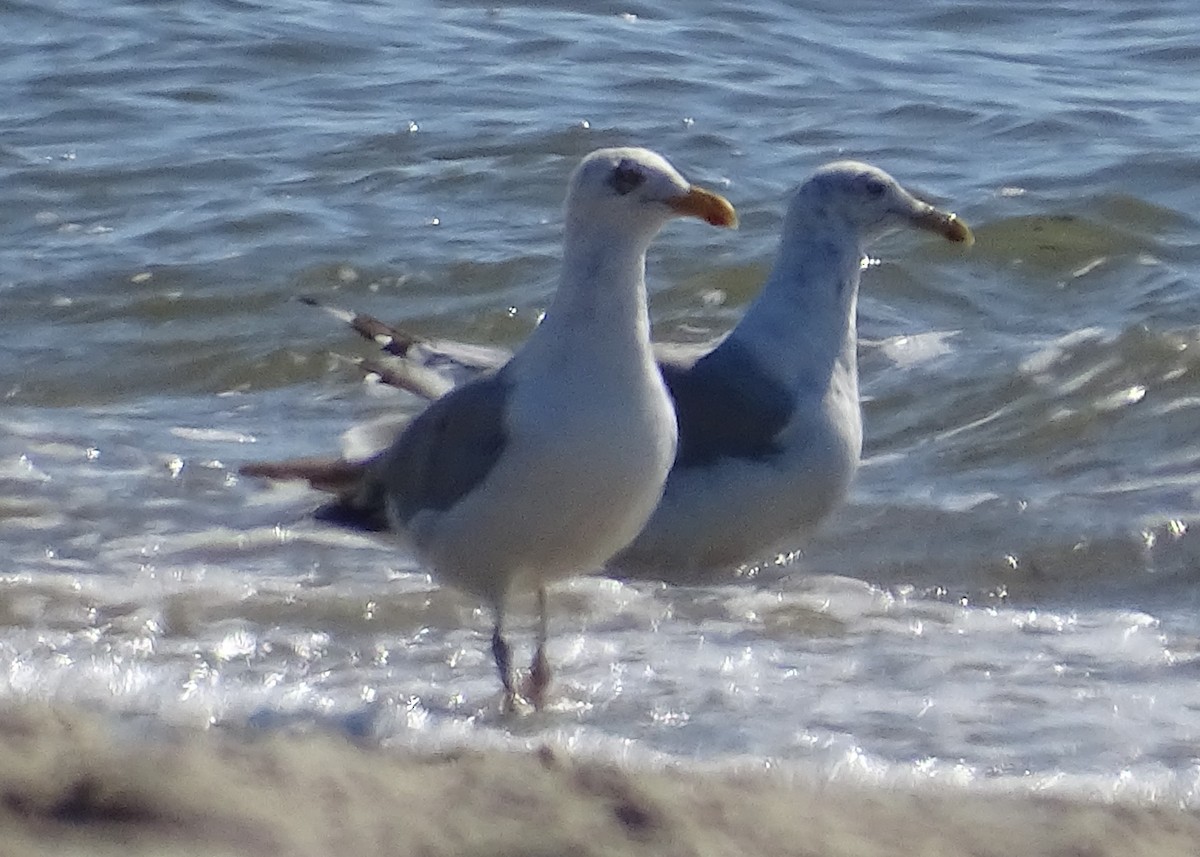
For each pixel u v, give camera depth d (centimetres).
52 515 1367
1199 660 1135
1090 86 2431
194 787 851
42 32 2569
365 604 1210
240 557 1301
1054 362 1630
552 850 822
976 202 2027
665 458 1040
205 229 1978
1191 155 2141
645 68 2470
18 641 1141
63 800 831
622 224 1010
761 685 1095
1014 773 969
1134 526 1348
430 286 1855
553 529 1037
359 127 2248
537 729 1027
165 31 2569
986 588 1280
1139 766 978
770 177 2105
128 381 1683
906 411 1580
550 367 1022
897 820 901
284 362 1716
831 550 1343
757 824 875
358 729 1010
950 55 2578
